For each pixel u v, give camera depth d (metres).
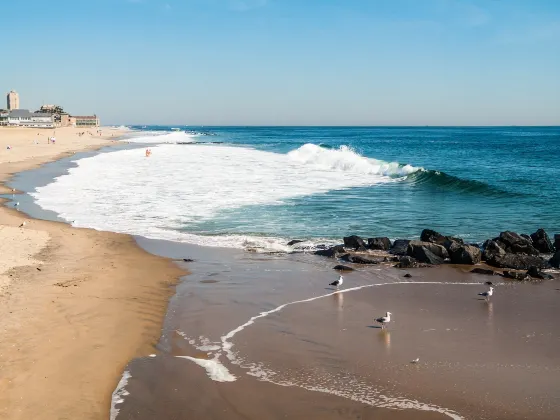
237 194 32.94
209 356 10.98
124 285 15.36
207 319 13.04
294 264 18.11
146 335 11.96
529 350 11.23
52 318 12.39
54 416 8.51
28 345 10.90
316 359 10.85
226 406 9.03
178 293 14.98
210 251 19.69
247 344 11.59
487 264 18.38
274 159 60.66
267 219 25.56
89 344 11.23
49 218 25.50
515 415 8.79
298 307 13.94
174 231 22.95
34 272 15.90
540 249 20.05
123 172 45.38
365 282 16.22
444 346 11.48
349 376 10.12
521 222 24.97
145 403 9.08
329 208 28.42
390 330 12.38
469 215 26.67
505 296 14.86
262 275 16.81
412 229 23.61
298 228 23.69
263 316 13.28
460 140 137.50
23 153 66.94
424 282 16.23
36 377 9.66
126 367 10.41
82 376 9.86
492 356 10.96
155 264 17.77
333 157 53.56
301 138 159.00
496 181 40.56
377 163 48.16
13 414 8.46
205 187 35.97
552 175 45.16
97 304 13.57
